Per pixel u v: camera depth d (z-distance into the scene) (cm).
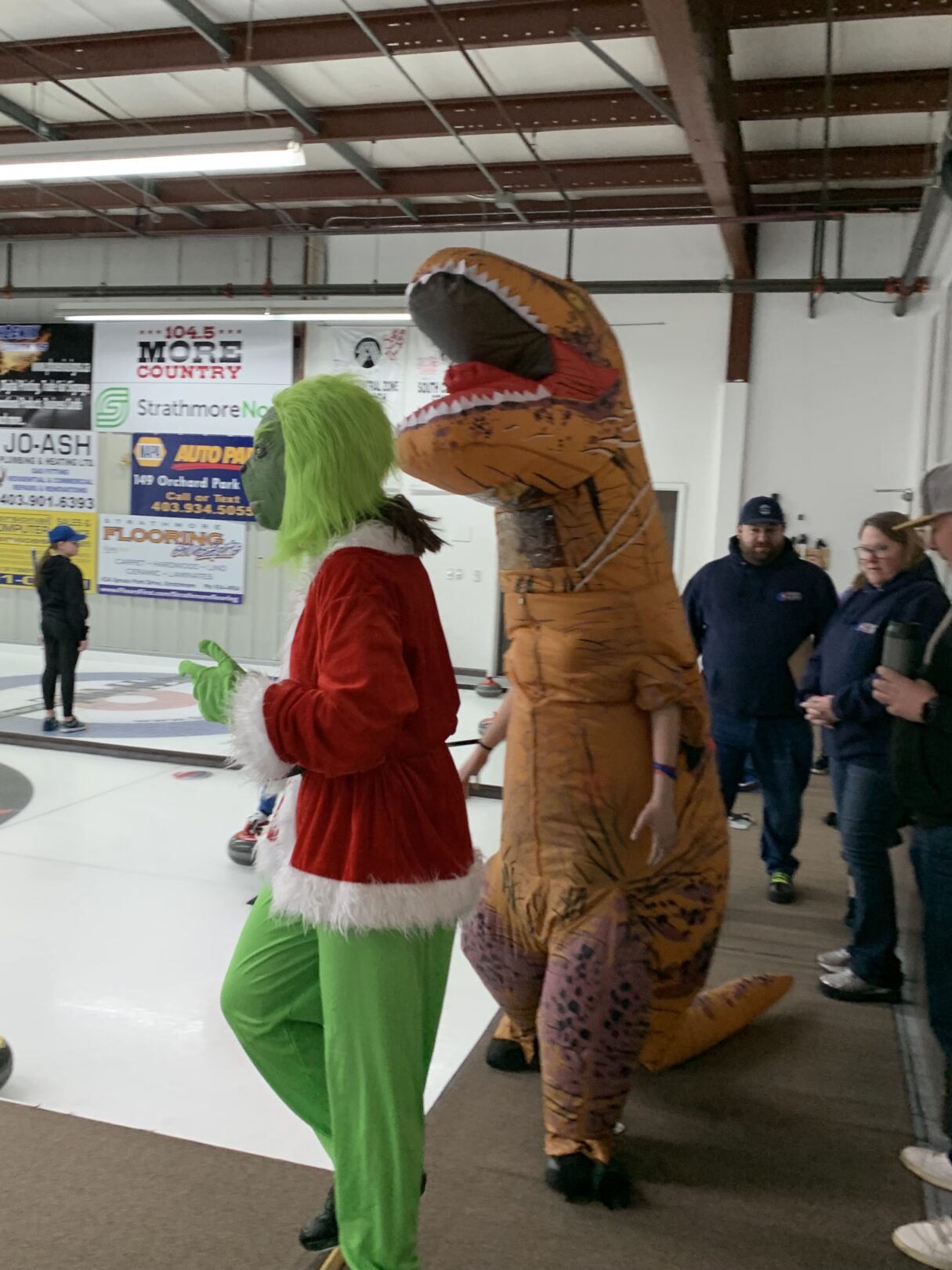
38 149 602
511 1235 215
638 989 235
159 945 389
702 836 250
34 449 1255
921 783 218
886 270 960
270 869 177
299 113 805
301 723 159
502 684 1068
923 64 687
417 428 220
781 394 991
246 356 1172
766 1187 237
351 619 164
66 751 741
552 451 218
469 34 647
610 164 916
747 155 855
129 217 1138
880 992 346
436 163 941
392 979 168
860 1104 277
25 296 1199
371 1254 170
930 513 215
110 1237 204
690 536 1030
